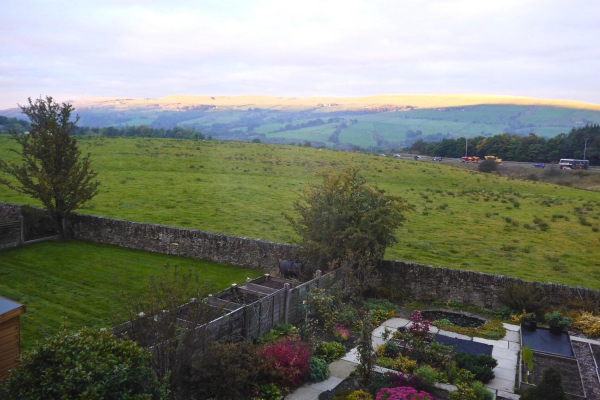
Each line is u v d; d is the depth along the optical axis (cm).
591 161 10200
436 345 1364
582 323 1639
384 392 1090
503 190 5931
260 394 1129
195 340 1134
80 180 2770
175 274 1201
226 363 1093
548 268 2717
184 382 1070
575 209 4575
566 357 1367
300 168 6353
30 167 2689
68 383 786
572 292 1788
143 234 2620
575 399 1121
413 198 4931
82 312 1680
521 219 4088
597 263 2845
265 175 5766
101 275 2134
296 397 1145
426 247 3066
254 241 2341
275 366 1186
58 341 877
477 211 4406
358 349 1265
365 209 2009
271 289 1739
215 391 1062
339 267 1964
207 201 4194
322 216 1980
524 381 1222
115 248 2641
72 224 2833
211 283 2066
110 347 895
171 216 3588
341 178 2117
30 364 830
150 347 1048
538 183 6662
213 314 1250
